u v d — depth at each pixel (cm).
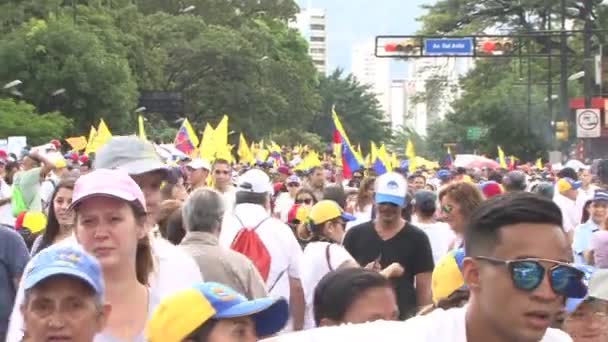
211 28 8112
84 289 424
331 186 1406
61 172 1606
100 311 431
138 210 554
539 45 6656
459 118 8044
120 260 544
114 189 539
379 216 959
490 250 358
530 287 353
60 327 420
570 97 7100
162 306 459
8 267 812
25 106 5425
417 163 4353
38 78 5850
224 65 8019
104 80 5959
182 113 7775
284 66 8412
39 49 5828
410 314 935
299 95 8569
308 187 1541
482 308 362
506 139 7250
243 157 4178
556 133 5512
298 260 930
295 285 934
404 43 5616
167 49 7819
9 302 807
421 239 955
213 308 450
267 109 8150
